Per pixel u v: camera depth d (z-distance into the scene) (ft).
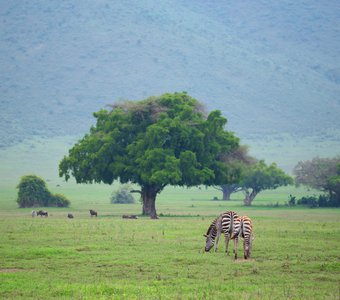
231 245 394.11
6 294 260.62
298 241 412.98
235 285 276.82
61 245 387.75
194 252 361.92
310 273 303.89
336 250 371.97
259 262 330.34
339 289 271.28
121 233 459.73
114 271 305.73
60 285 274.98
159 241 407.03
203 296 255.50
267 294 260.42
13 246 380.58
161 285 277.23
